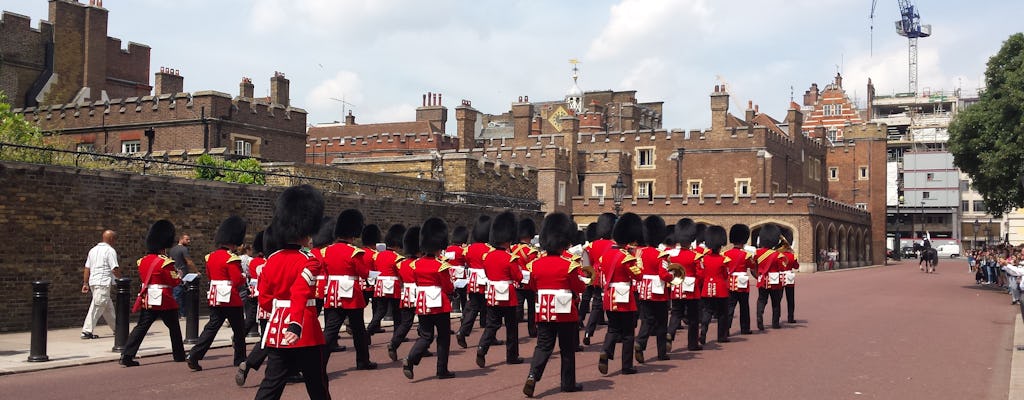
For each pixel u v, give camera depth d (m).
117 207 18.14
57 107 35.34
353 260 12.34
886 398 10.45
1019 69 29.45
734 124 68.12
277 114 35.56
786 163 62.88
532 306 16.77
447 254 16.75
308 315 8.16
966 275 46.59
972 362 13.39
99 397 10.26
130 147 33.84
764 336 16.97
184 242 16.72
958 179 97.56
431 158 34.03
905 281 39.22
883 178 70.50
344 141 58.94
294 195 8.45
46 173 16.78
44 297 12.65
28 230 16.45
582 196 59.25
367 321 19.56
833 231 55.97
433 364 13.20
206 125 32.44
